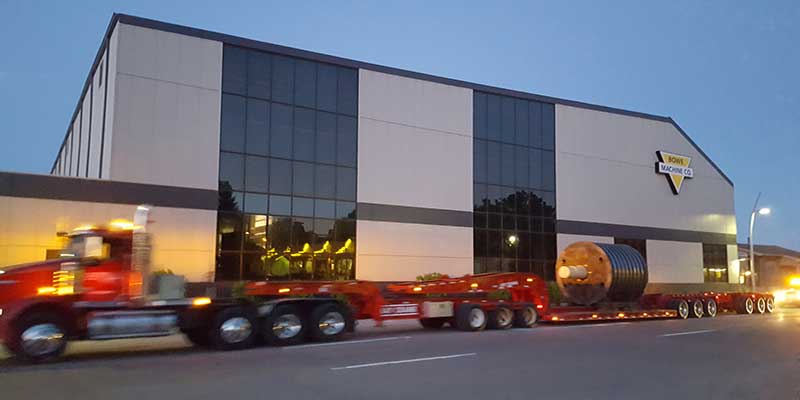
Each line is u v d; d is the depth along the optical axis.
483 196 33.62
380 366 11.82
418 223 31.23
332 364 12.07
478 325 19.67
